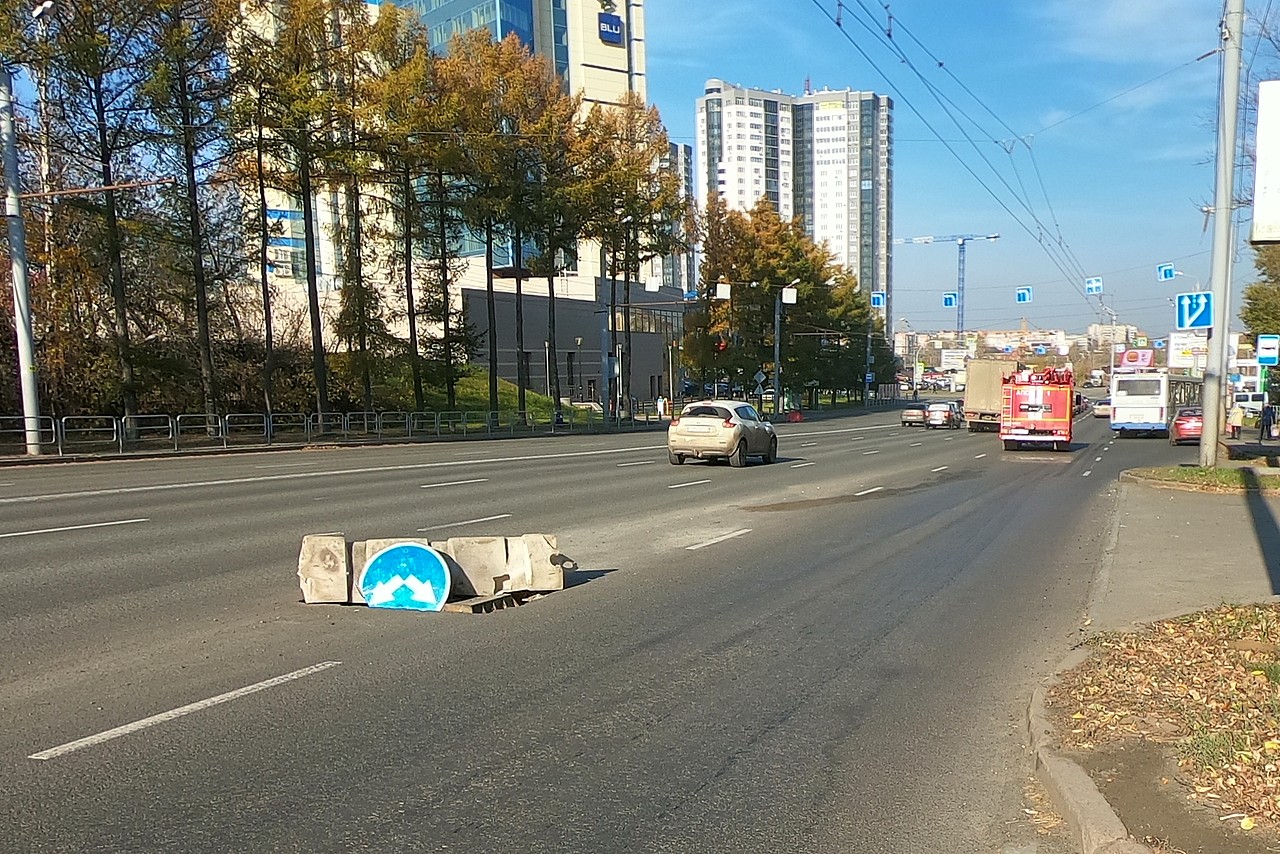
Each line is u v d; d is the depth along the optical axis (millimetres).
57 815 4164
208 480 19797
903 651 7117
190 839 3965
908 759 4977
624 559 10867
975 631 7742
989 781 4695
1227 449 28156
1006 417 33531
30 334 26359
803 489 18891
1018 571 10414
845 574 10125
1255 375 58469
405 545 8336
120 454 27406
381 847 3916
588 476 21359
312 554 8391
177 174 32250
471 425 44375
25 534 11930
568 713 5617
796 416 71188
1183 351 69938
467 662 6625
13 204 25875
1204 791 4199
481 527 13125
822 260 78000
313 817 4180
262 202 35250
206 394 33688
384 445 36250
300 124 32750
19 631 7207
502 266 74438
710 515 14727
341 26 34906
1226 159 18906
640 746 5109
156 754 4859
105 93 29781
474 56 43875
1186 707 5270
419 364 42625
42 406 32625
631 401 60562
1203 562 10469
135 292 34875
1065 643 7367
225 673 6242
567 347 72375
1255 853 3668
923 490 19203
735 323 68812
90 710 5488
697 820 4223
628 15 95500
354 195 38062
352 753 4926
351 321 39156
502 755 4938
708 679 6348
